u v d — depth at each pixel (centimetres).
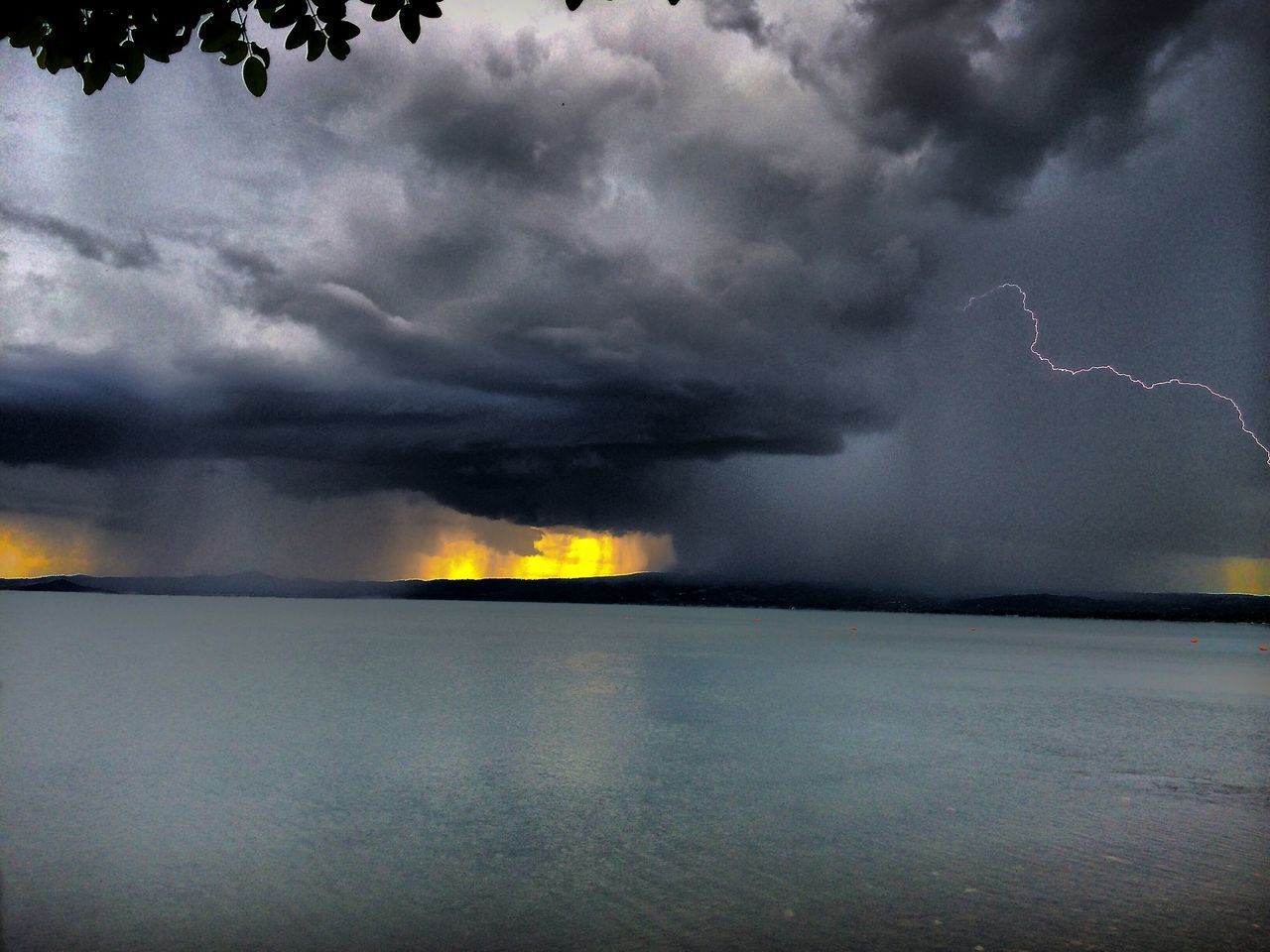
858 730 2475
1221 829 1332
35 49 391
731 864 1134
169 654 5716
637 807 1461
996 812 1440
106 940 855
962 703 3316
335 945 846
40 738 2203
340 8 424
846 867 1125
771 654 6744
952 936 880
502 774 1756
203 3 395
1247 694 3888
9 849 1191
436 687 3628
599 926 904
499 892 1016
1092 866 1134
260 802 1484
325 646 7031
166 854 1171
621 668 4919
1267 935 884
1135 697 3691
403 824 1337
